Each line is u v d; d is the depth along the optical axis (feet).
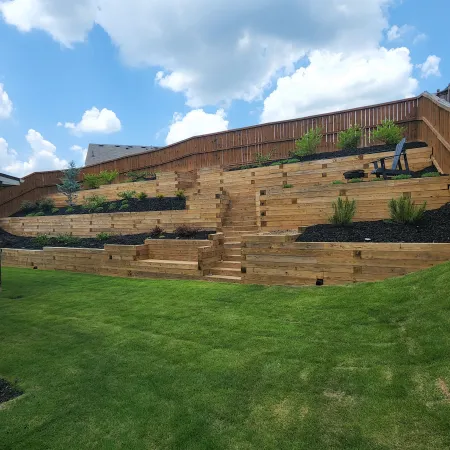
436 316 11.61
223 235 27.35
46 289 24.20
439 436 7.08
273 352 11.79
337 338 12.15
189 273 24.72
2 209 52.13
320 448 7.30
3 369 12.37
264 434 7.94
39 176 57.06
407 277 15.74
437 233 17.76
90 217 38.65
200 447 7.72
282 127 43.19
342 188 23.56
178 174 40.83
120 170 58.34
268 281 20.92
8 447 8.29
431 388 8.50
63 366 12.34
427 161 27.07
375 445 7.14
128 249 27.76
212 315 16.14
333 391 9.21
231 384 10.17
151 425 8.66
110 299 20.56
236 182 37.09
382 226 20.45
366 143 37.86
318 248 19.24
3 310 19.36
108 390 10.48
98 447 8.06
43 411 9.68
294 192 25.53
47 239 38.29
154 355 12.57
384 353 10.61
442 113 24.57
